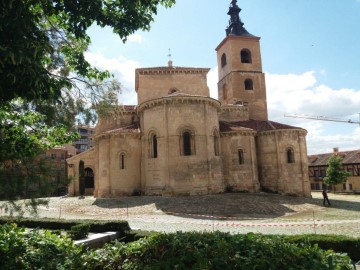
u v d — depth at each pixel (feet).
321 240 34.19
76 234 42.75
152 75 129.59
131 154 110.01
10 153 29.04
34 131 34.19
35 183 30.53
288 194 116.06
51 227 54.80
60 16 29.73
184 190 95.14
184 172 96.12
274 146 118.93
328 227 60.13
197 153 98.17
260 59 160.15
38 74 21.44
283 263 21.42
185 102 100.12
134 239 44.78
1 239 29.73
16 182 28.84
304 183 118.52
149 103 103.71
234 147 113.70
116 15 27.81
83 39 30.94
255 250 23.06
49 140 34.81
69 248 29.66
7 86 21.57
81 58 33.14
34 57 20.66
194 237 27.04
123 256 25.45
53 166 32.48
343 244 33.53
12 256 26.04
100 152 112.88
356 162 208.95
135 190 108.47
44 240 31.24
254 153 116.37
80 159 141.69
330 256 21.18
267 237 26.76
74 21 26.84
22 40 20.43
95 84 39.04
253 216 75.92
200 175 97.19
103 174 110.63
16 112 33.17
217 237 27.09
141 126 111.75
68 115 36.19
